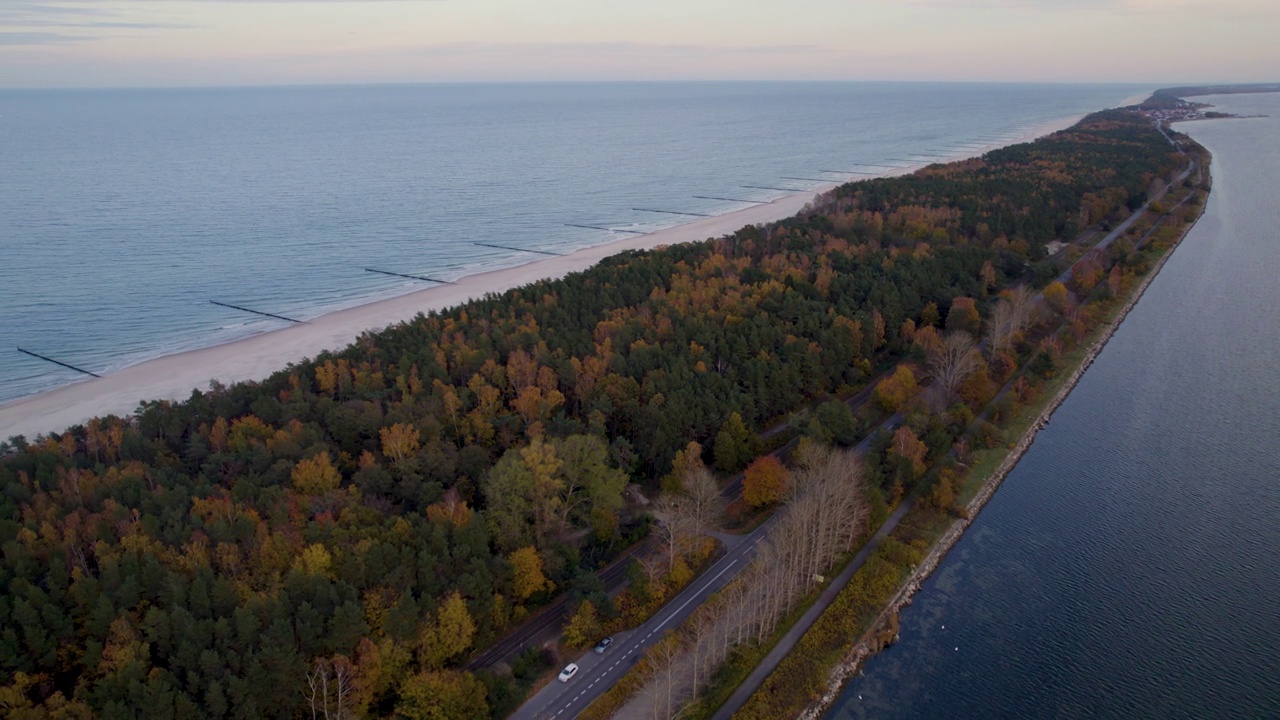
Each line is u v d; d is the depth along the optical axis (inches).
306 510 3949.3
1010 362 6250.0
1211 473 5241.1
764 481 4446.4
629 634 3604.8
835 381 6146.7
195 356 7642.7
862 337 6363.2
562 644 3565.5
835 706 3366.1
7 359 7588.6
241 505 3907.5
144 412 5236.2
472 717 3065.9
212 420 5147.6
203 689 2930.6
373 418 4886.8
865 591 3914.9
